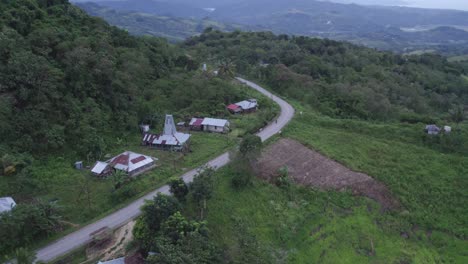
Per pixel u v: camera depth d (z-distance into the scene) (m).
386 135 100.69
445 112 156.12
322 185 78.94
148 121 97.44
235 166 74.81
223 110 108.62
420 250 69.50
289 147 90.88
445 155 92.00
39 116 77.38
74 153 78.69
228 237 62.06
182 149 87.31
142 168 77.44
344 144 94.69
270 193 74.25
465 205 78.81
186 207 65.25
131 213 65.56
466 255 69.62
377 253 67.00
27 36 90.69
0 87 75.38
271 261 58.16
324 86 135.88
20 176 65.69
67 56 89.19
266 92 134.88
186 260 48.50
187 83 116.25
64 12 111.75
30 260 48.62
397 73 195.88
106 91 94.56
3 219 54.12
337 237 68.44
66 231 60.56
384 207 76.81
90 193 69.00
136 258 54.66
